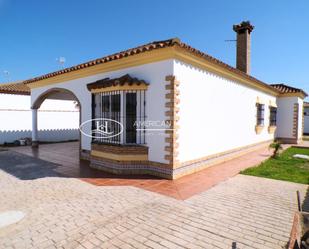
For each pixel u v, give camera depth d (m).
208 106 9.20
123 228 4.27
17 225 4.41
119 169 8.07
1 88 16.73
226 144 10.76
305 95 20.19
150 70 7.83
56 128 19.44
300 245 3.33
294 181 7.38
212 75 9.38
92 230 4.20
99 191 6.34
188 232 4.13
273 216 4.79
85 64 9.61
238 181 7.35
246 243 3.78
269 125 16.97
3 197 5.91
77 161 10.54
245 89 12.65
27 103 17.86
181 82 7.62
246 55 16.11
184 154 7.93
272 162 10.41
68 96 16.22
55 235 4.05
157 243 3.78
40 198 5.82
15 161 10.68
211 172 8.52
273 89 16.31
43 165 9.73
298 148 15.55
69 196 5.96
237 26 16.38
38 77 12.86
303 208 5.18
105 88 8.43
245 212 4.98
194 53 7.64
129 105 8.34
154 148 7.87
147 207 5.25
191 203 5.49
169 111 7.37
